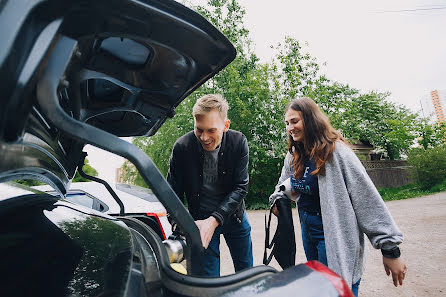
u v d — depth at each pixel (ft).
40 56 1.71
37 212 3.09
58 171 3.64
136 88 3.42
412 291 9.33
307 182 5.30
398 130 73.46
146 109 4.03
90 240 2.82
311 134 4.96
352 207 4.60
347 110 41.70
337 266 4.39
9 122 1.67
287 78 38.47
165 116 4.38
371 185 4.53
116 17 2.06
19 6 1.62
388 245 4.33
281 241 5.80
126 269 2.27
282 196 5.98
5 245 2.29
